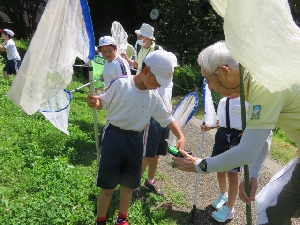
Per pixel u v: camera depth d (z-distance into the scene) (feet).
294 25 5.51
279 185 7.75
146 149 12.27
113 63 16.22
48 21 8.41
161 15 62.95
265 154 8.07
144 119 9.73
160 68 8.71
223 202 13.08
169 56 8.91
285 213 7.56
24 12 80.48
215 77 7.00
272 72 5.68
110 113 9.70
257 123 6.42
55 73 8.90
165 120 10.11
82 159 15.84
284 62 5.52
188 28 59.77
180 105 12.03
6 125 17.83
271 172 18.58
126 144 9.74
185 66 50.78
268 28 5.39
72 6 9.05
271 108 6.38
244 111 6.69
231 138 11.56
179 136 10.28
